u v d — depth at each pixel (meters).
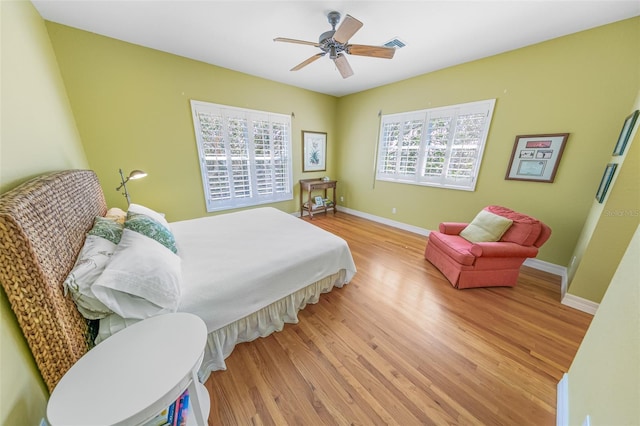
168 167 3.00
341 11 1.92
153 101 2.74
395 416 1.16
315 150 4.67
